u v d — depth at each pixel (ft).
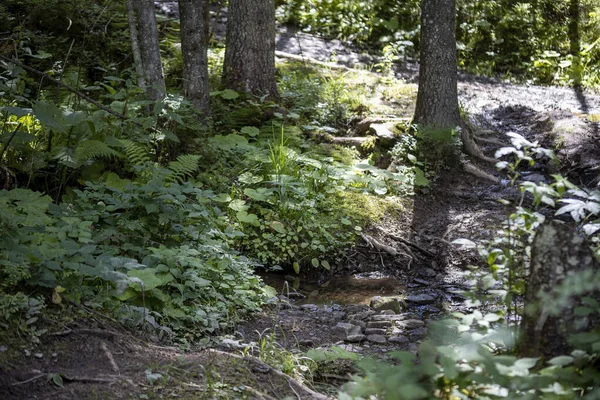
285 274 24.90
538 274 12.05
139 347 14.79
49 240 16.76
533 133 34.42
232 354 14.94
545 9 50.75
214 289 19.27
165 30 40.11
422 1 31.53
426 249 26.50
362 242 26.32
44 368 13.16
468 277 14.53
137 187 20.43
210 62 36.47
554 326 11.76
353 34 47.03
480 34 48.57
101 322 15.29
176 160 27.04
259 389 13.76
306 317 20.68
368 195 28.84
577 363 10.80
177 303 17.81
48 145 23.62
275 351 16.35
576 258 11.82
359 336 19.04
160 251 18.39
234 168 27.86
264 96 32.30
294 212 26.21
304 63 39.73
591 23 49.21
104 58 34.30
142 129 25.95
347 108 34.76
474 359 10.17
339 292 23.71
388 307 21.63
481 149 33.24
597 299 11.76
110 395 12.53
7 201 18.08
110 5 37.09
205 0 35.47
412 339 19.30
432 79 31.42
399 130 32.45
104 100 30.81
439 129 31.30
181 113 27.96
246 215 24.90
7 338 13.60
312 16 47.65
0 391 12.14
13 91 24.64
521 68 47.29
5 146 22.13
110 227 19.75
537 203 12.53
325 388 15.65
